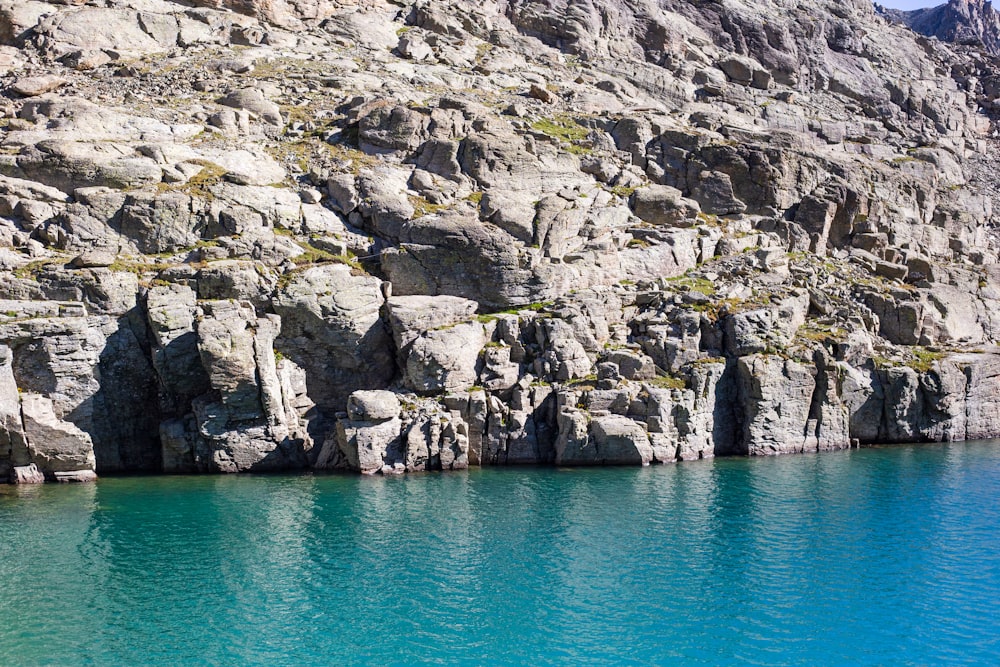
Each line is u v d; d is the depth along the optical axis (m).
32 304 48.31
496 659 28.80
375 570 35.75
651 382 54.44
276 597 33.16
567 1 90.62
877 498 45.72
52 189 53.56
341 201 59.31
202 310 49.97
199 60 72.94
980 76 109.81
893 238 72.19
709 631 30.83
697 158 70.44
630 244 62.41
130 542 38.50
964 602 33.28
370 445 49.94
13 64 69.00
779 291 60.84
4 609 31.94
